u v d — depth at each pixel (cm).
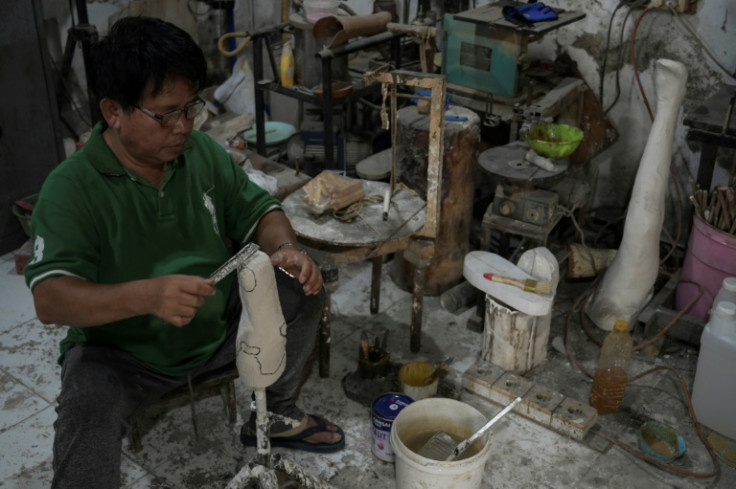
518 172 293
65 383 183
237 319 215
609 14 329
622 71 335
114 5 403
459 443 211
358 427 253
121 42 163
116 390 185
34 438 247
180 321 166
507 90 318
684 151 332
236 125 393
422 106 307
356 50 325
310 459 239
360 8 394
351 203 268
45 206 178
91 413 178
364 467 236
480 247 335
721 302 244
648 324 293
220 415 256
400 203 273
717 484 233
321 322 263
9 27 322
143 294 166
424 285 298
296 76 351
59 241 175
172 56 163
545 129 315
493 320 271
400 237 253
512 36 306
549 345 296
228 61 462
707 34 309
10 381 272
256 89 360
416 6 380
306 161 379
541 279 271
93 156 183
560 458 241
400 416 220
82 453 177
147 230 192
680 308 307
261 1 438
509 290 263
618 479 234
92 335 193
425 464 201
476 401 265
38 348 290
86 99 407
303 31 338
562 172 293
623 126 345
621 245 298
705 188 295
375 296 310
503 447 245
